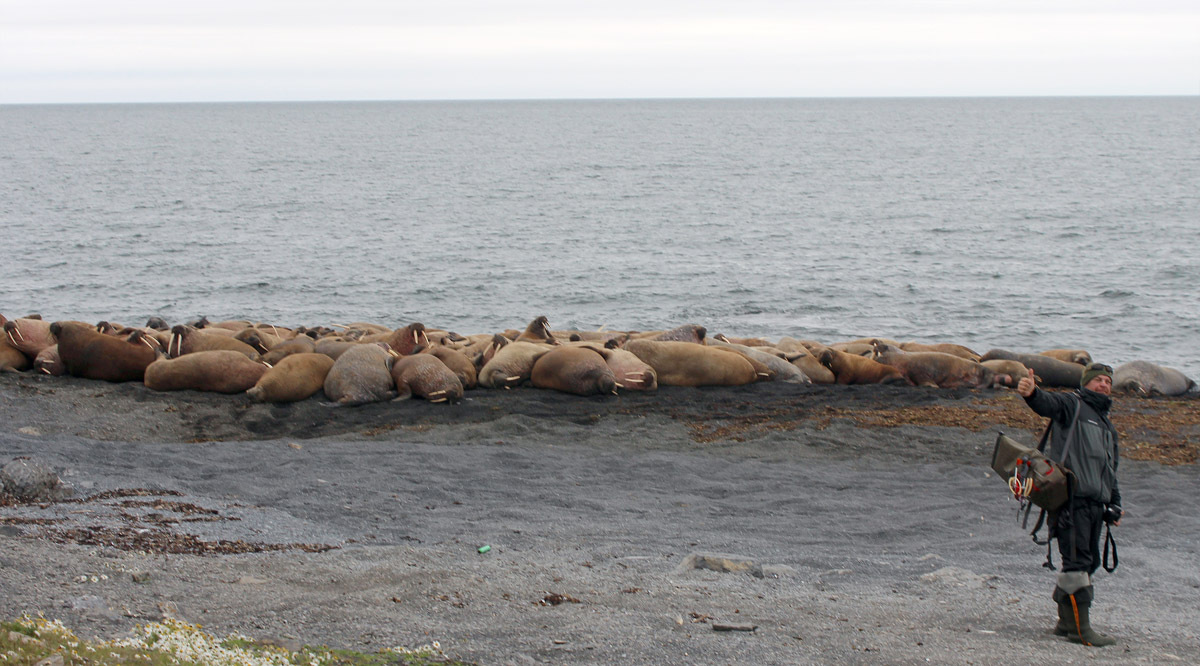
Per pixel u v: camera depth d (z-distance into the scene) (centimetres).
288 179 9538
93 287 3788
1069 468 616
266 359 1655
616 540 864
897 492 1078
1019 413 1435
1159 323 3075
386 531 877
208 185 8762
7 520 819
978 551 859
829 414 1430
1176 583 766
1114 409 1459
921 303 3466
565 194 8094
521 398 1538
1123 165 10988
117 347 1611
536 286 3856
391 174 10269
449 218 6356
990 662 559
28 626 523
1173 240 5097
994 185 8662
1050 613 668
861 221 6131
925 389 1606
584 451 1259
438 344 1875
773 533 912
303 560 752
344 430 1367
